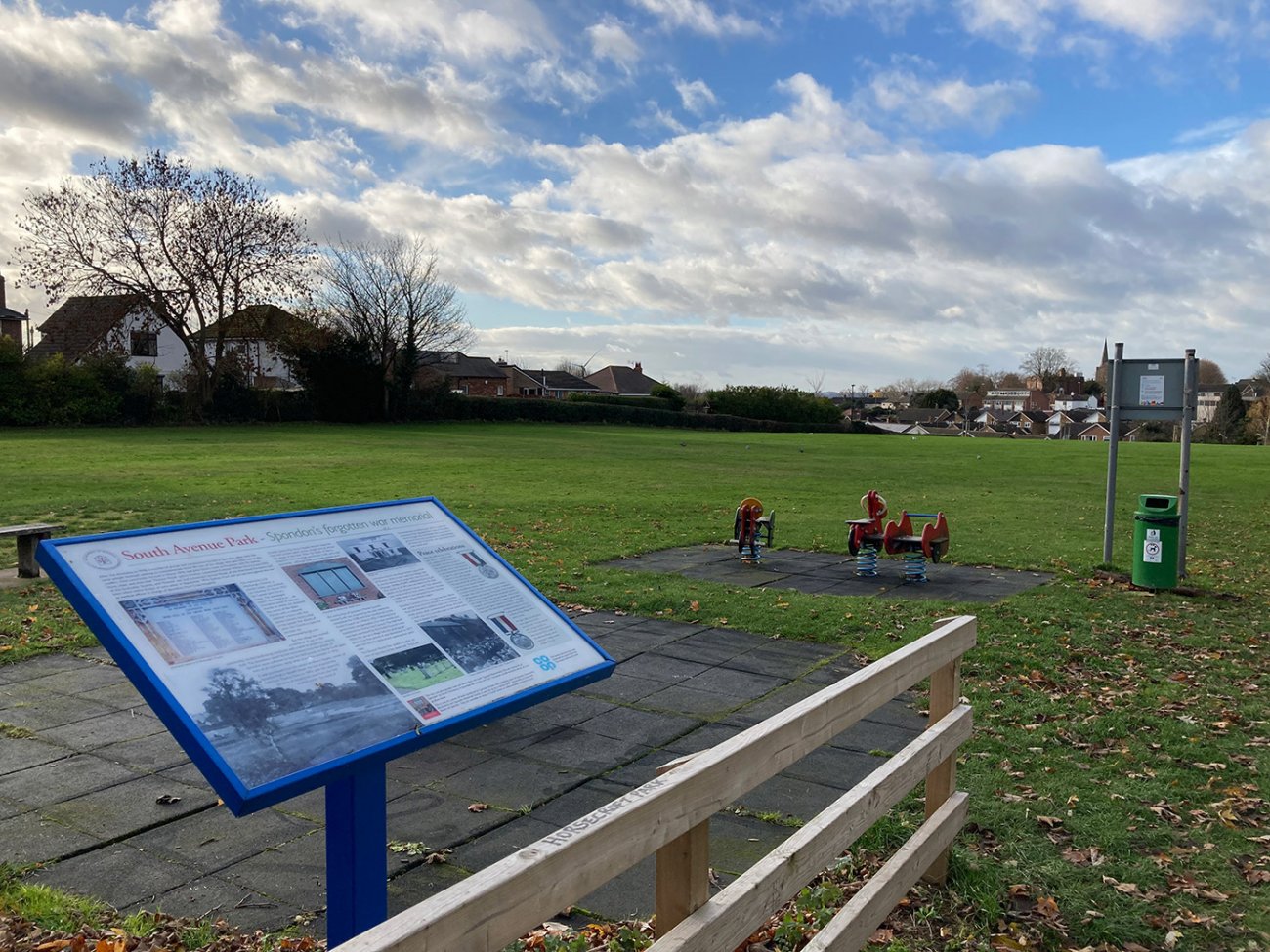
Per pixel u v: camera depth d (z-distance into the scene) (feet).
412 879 13.55
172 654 8.91
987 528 53.47
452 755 18.31
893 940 12.18
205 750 8.14
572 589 33.17
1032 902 13.29
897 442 164.14
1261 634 28.73
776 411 246.88
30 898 12.50
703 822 7.93
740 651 26.04
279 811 15.69
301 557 11.09
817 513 59.06
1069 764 18.07
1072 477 90.74
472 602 12.02
